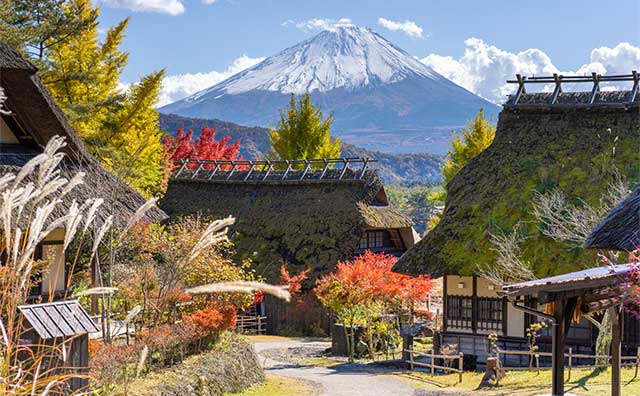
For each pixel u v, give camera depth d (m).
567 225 18.05
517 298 12.07
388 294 20.95
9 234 4.84
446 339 19.58
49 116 13.12
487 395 13.71
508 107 21.84
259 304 28.78
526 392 13.48
